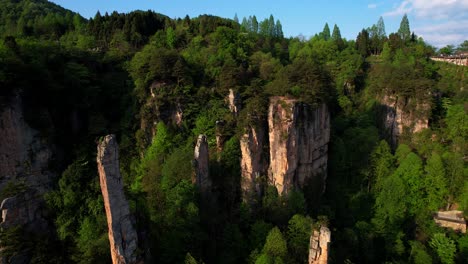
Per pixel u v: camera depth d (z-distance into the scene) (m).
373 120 106.44
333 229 68.88
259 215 71.00
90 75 83.25
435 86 104.81
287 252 56.88
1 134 63.28
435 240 69.88
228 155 73.56
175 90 81.31
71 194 57.41
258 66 94.06
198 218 56.47
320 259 49.78
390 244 70.19
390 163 89.88
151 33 128.25
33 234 51.00
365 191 87.19
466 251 70.00
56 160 71.38
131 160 79.06
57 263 49.41
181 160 66.19
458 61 143.88
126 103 85.19
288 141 71.62
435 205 81.19
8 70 63.62
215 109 79.50
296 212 70.56
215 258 58.88
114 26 121.56
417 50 144.50
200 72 88.75
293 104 71.50
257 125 72.88
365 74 127.25
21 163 66.06
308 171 78.38
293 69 78.62
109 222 40.50
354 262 65.62
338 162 88.75
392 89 106.06
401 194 78.94
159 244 51.16
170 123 80.88
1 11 153.12
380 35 175.12
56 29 123.88
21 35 106.69
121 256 41.12
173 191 60.72
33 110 69.00
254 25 170.25
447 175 83.06
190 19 143.38
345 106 106.88
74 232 53.94
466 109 97.31
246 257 60.62
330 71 119.06
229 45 104.19
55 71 76.94
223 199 72.12
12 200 50.25
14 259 46.91
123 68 92.81
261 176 74.69
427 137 97.31
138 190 65.44
